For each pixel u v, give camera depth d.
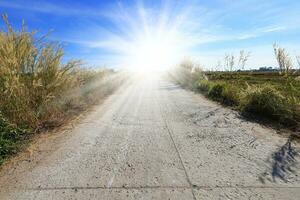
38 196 2.39
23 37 4.62
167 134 4.33
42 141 3.96
